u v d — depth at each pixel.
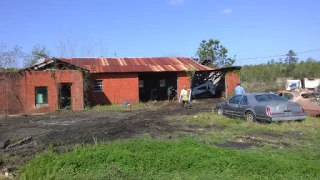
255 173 6.86
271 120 13.23
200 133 12.14
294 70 52.59
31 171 7.44
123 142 9.97
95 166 7.60
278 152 8.61
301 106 14.88
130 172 7.19
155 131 12.98
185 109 22.77
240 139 10.97
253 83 46.88
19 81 23.66
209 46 48.00
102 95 29.23
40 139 11.95
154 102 30.58
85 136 12.18
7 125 16.83
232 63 47.72
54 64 25.02
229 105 16.00
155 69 31.25
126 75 30.02
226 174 6.85
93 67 29.98
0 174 7.59
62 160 7.80
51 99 24.42
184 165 7.41
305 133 11.57
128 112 22.45
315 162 7.55
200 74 35.75
